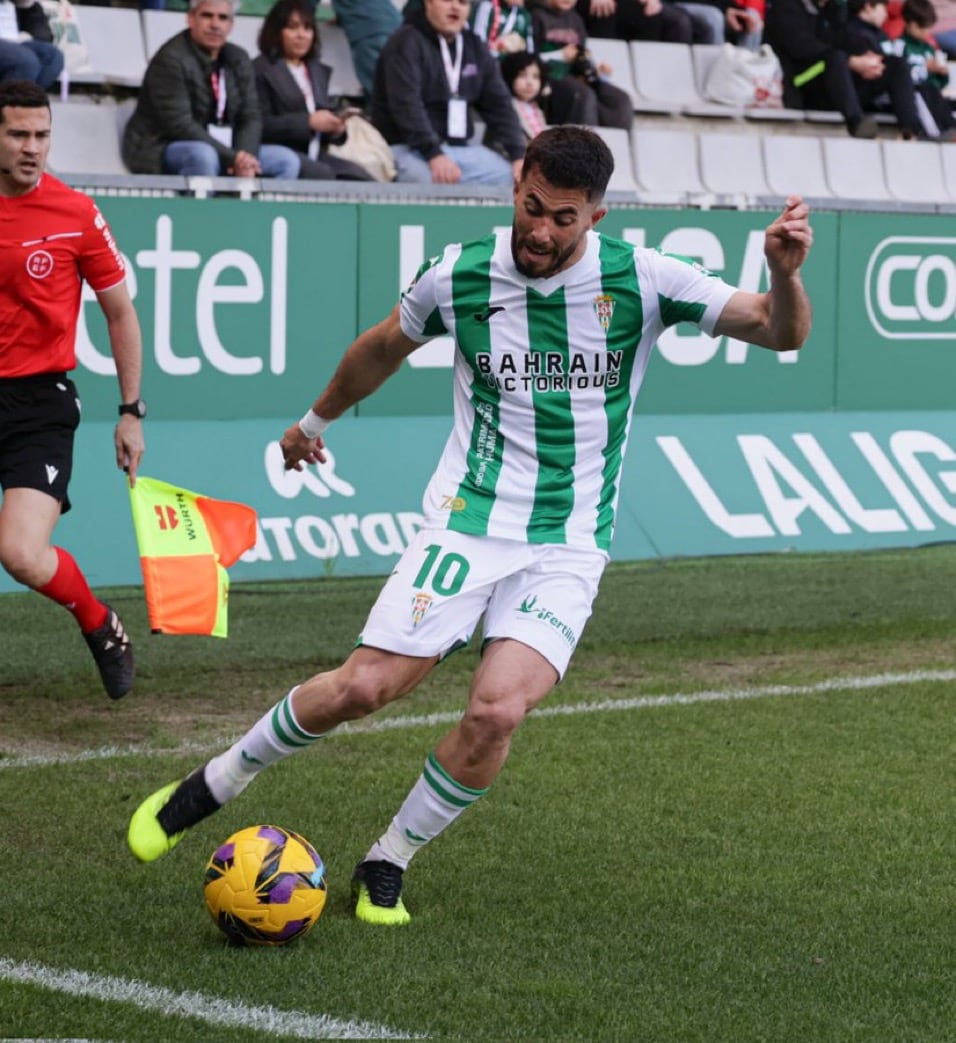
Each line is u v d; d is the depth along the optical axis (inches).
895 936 525.0
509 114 1486.2
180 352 1125.1
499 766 518.3
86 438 1085.8
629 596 1114.7
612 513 545.0
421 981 475.5
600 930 525.0
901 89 1787.6
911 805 675.4
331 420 575.2
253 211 1142.3
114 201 1091.9
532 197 484.7
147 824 532.4
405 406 1194.0
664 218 1280.8
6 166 677.3
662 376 1261.1
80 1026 437.1
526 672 510.9
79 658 919.7
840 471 1305.4
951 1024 453.4
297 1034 434.9
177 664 914.1
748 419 1293.1
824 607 1099.3
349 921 526.0
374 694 508.7
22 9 1311.5
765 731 792.9
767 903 554.3
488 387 529.0
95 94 1433.3
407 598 514.0
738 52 1749.5
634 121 1694.1
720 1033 442.9
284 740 517.7
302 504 1125.1
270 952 495.8
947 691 882.8
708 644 991.0
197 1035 433.1
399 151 1419.8
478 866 587.8
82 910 531.2
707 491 1244.5
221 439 1128.8
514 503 528.7
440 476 542.0
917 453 1348.4
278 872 493.7
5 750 738.2
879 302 1348.4
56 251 700.0
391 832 530.3
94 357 1097.4
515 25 1550.2
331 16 1588.3
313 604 1063.6
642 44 1740.9
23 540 698.8
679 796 682.2
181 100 1274.6
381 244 1196.5
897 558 1278.3
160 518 732.0
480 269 517.7
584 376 524.1
